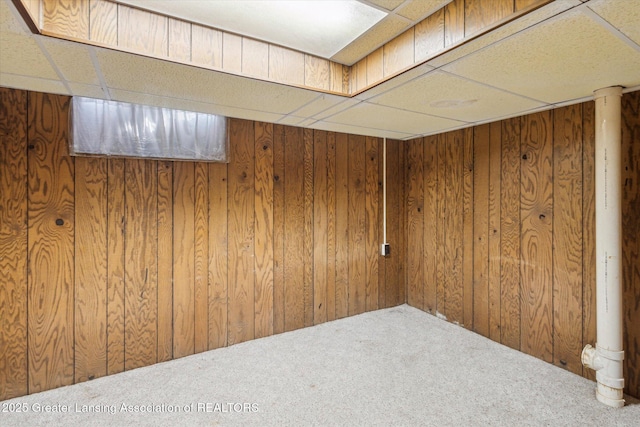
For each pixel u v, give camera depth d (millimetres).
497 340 2703
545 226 2359
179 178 2412
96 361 2174
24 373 1985
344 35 1664
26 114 1947
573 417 1789
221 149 2514
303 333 2873
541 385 2090
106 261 2189
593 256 2107
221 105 2229
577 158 2174
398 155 3527
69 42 1335
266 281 2787
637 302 1914
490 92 1942
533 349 2453
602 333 1907
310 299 3020
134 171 2262
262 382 2145
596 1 1059
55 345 2059
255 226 2719
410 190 3506
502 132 2625
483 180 2785
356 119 2617
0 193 1895
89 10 1353
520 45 1360
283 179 2842
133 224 2266
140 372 2250
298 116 2525
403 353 2523
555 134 2289
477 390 2047
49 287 2033
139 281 2295
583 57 1472
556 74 1672
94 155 2102
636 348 1924
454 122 2721
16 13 1135
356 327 3002
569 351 2242
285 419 1798
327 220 3090
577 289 2189
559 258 2283
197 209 2480
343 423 1764
